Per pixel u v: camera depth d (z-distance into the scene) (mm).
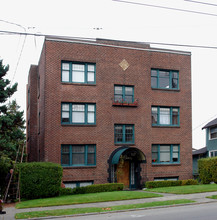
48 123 25344
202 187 22891
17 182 22719
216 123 39562
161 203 16453
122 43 28641
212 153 41344
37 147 30875
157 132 28516
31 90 31891
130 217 13133
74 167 25516
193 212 13773
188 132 29656
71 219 13266
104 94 27047
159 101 28812
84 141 26109
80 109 26469
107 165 26438
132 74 28109
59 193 21406
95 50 27141
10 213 15352
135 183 27297
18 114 25906
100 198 18672
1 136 24469
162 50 29359
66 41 26375
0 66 25312
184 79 29969
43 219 13734
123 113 27516
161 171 28188
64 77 26250
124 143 27328
